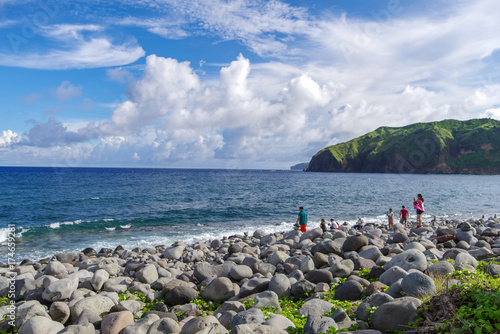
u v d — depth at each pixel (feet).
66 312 24.40
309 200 163.53
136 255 53.01
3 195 174.19
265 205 141.38
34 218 106.93
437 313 15.75
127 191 203.10
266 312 22.41
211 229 88.74
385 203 154.92
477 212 130.41
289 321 19.47
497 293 14.12
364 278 28.40
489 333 12.59
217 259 40.65
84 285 31.68
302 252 46.24
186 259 49.60
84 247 66.49
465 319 13.70
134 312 25.63
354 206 142.51
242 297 28.09
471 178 479.00
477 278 18.78
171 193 192.34
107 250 58.39
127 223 97.45
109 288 31.32
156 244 69.21
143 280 34.40
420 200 74.08
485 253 31.91
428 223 89.92
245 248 50.39
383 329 17.24
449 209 139.44
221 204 143.43
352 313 20.25
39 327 21.21
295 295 26.81
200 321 18.57
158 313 23.63
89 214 114.93
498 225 69.36
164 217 108.78
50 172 542.57
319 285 26.89
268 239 63.10
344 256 36.63
